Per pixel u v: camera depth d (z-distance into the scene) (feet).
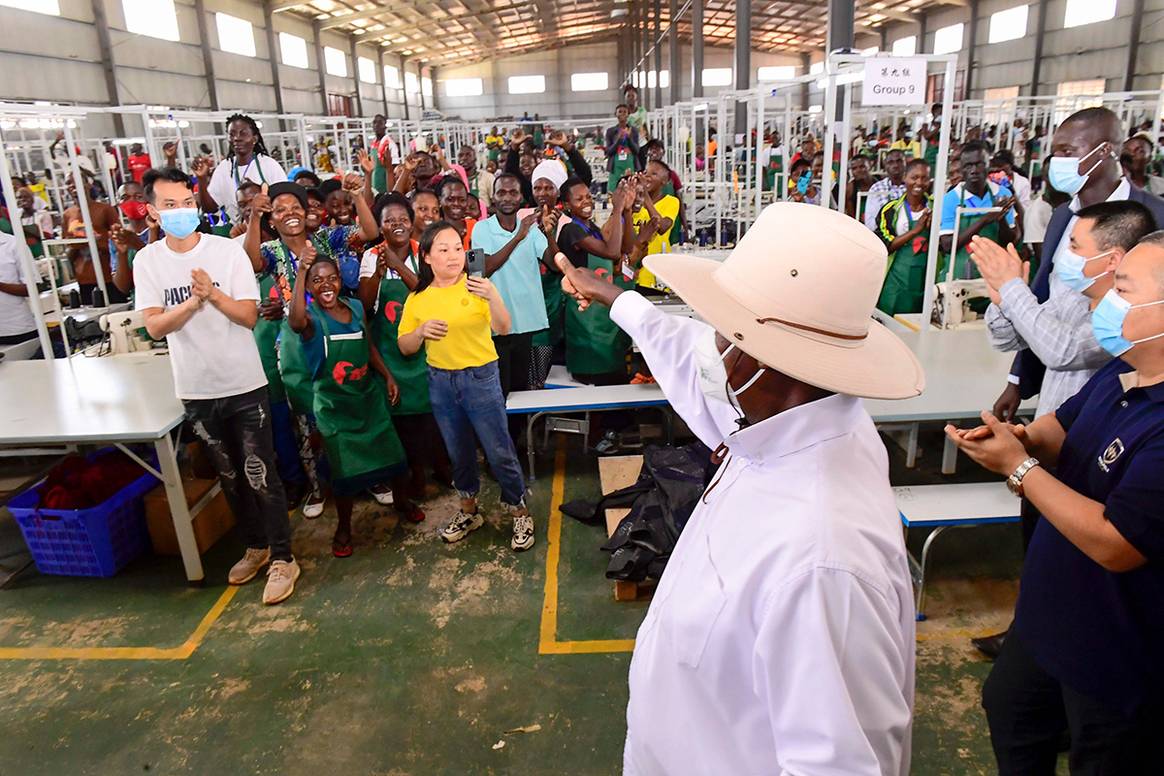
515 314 13.06
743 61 38.86
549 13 85.10
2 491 11.16
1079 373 6.50
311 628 9.48
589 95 111.45
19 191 22.16
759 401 3.19
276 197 10.68
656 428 15.03
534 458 14.14
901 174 21.31
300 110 72.59
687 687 3.16
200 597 10.24
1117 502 4.06
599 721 7.81
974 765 7.09
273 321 11.75
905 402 9.73
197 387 9.37
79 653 9.14
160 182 8.80
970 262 15.96
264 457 9.91
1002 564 10.27
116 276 13.76
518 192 12.98
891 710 2.73
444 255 9.94
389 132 38.24
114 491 11.07
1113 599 4.37
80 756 7.56
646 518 9.98
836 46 22.48
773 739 3.01
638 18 90.79
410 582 10.43
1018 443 4.59
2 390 11.30
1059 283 6.75
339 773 7.26
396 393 11.51
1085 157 7.01
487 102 112.98
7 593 10.46
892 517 2.95
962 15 74.69
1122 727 4.46
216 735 7.79
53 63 41.98
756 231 3.18
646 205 15.93
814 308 2.90
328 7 70.49
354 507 12.69
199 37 56.18
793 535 2.75
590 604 9.78
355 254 13.20
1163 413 4.16
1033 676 4.99
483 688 8.34
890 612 2.72
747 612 2.86
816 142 34.83
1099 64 58.34
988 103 29.94
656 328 4.63
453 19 79.61
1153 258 4.13
